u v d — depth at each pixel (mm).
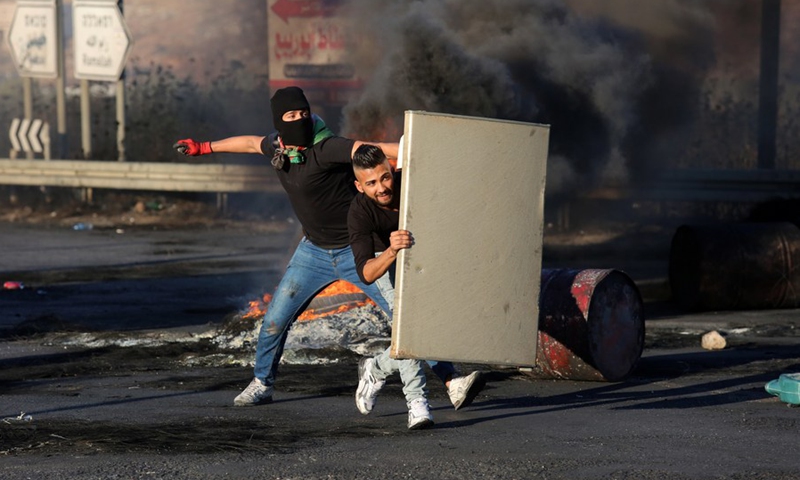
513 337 9156
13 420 10148
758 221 20859
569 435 9438
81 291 20281
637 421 10031
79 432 9586
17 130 37156
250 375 12625
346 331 14375
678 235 18562
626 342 12242
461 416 10305
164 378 12492
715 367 13125
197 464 8414
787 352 14227
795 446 8992
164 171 33469
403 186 8742
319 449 8906
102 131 41562
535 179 9148
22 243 27875
